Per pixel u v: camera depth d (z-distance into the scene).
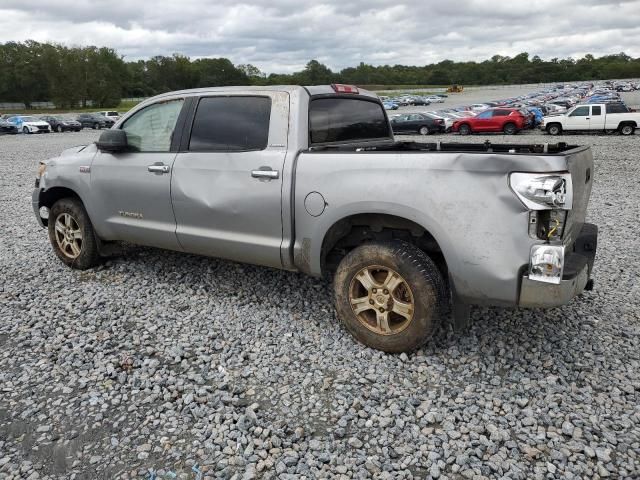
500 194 3.13
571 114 25.69
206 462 2.73
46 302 4.81
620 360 3.65
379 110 5.12
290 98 4.05
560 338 3.96
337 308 3.90
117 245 5.75
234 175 4.18
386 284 3.63
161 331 4.18
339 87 4.53
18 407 3.23
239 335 4.08
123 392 3.35
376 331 3.74
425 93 117.12
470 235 3.24
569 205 3.02
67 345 3.97
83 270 5.62
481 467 2.66
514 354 3.73
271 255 4.12
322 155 3.79
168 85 135.38
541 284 3.11
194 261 5.75
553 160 3.01
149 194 4.75
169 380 3.46
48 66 102.75
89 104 113.06
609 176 12.45
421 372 3.52
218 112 4.39
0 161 19.08
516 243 3.13
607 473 2.60
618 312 4.43
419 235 3.61
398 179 3.45
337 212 3.69
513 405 3.16
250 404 3.21
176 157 4.56
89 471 2.69
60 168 5.49
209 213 4.36
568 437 2.89
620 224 7.58
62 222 5.72
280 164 3.95
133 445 2.88
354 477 2.61
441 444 2.84
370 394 3.28
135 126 4.97
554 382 3.35
